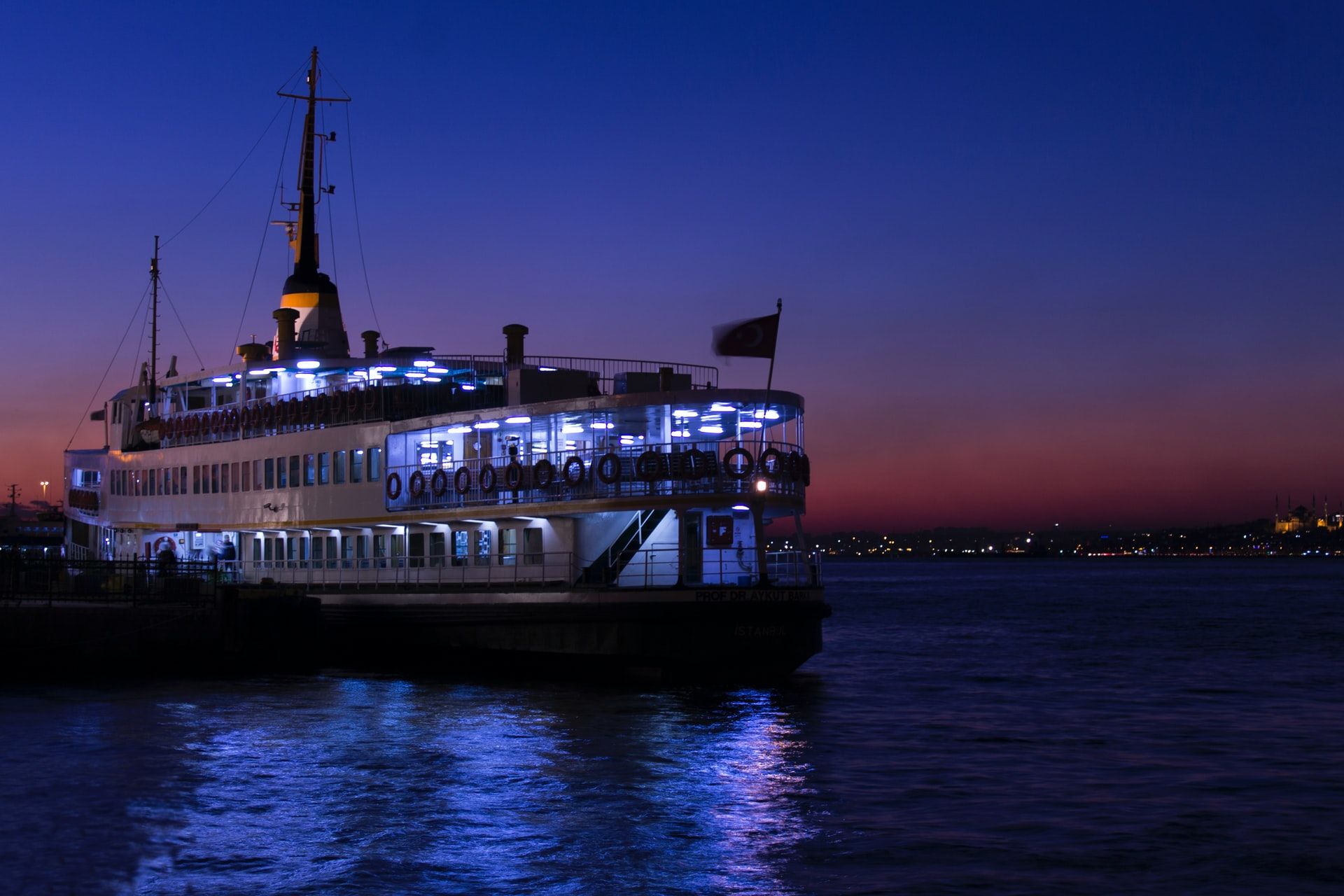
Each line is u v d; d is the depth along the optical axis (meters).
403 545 47.00
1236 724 37.56
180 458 56.75
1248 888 20.50
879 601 132.88
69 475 67.81
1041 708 40.84
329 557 49.88
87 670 45.44
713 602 37.88
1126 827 24.17
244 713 35.25
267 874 20.64
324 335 61.47
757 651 38.34
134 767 27.91
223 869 20.84
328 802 24.97
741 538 41.09
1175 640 72.69
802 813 24.88
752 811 24.80
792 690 42.53
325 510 48.81
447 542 45.28
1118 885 20.59
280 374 54.62
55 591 49.50
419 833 22.89
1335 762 31.05
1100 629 83.50
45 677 43.97
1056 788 27.59
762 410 41.12
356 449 47.75
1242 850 22.59
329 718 34.22
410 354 53.59
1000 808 25.61
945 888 20.28
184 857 21.47
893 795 26.61
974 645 68.81
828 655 61.97
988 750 32.38
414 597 43.31
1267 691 46.41
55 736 31.62
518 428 43.78
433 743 30.78
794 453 40.25
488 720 34.06
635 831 23.22
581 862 21.39
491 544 43.88
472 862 21.33
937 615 103.12
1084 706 41.50
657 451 40.03
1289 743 34.03
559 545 41.41
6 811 24.22
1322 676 52.12
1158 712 40.22
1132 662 58.16
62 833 22.78
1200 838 23.39
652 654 38.41
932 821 24.41
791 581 40.44
